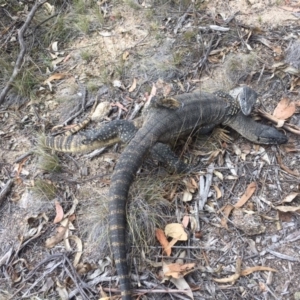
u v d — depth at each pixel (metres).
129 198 1.11
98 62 1.47
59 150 1.23
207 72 1.40
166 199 1.13
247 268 1.03
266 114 1.28
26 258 1.09
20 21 1.60
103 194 1.17
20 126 1.35
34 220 1.14
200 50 1.44
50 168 1.22
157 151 1.16
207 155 1.22
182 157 1.21
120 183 1.07
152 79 1.40
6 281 1.06
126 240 1.06
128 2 1.59
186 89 1.37
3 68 1.47
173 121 1.17
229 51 1.45
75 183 1.20
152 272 1.04
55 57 1.51
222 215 1.11
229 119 1.24
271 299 0.99
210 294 1.00
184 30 1.51
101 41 1.52
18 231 1.13
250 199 1.13
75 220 1.14
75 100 1.38
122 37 1.52
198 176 1.17
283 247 1.06
